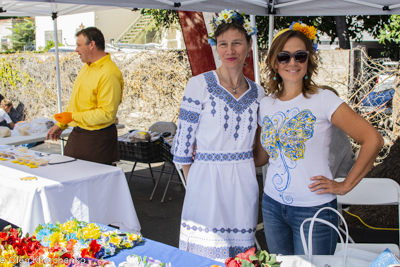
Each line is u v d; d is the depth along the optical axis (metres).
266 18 7.01
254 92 2.14
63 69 8.11
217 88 2.07
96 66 3.38
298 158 1.80
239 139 2.09
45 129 4.30
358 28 7.17
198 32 3.37
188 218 2.18
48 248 1.42
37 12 5.35
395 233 3.72
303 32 1.86
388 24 6.64
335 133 2.14
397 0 3.08
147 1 2.84
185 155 2.15
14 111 8.84
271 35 3.48
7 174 2.71
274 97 1.97
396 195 2.49
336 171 2.26
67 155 3.54
